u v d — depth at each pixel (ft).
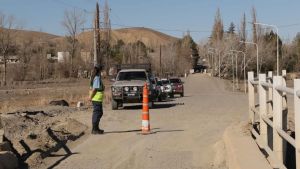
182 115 76.33
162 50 537.24
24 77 322.55
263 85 39.60
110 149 44.11
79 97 134.10
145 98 53.62
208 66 559.38
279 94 32.04
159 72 433.89
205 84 327.47
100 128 59.62
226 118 69.00
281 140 32.12
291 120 58.95
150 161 38.47
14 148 40.88
